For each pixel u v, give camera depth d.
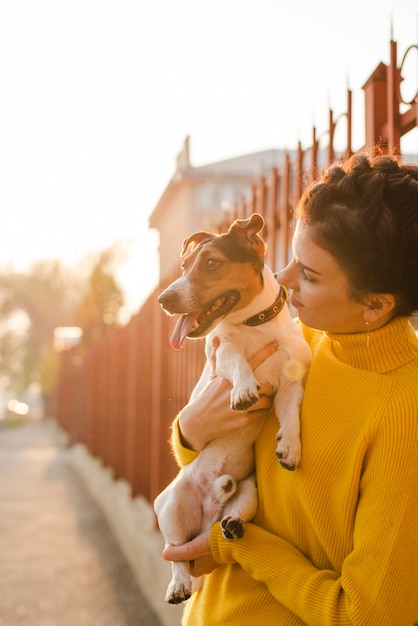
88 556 7.56
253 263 2.50
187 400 5.61
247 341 2.44
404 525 1.66
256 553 1.95
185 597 2.46
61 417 28.25
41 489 13.02
